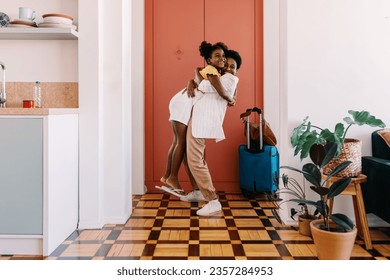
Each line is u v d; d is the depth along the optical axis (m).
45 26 2.74
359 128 2.85
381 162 2.49
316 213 2.54
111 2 2.94
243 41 4.30
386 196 2.40
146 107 4.35
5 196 2.31
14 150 2.29
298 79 2.86
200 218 3.19
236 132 4.35
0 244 2.33
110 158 2.97
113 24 2.94
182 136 3.67
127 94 3.16
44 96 2.99
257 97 4.33
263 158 3.88
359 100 2.85
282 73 3.01
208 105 3.41
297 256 2.26
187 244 2.50
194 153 3.39
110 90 2.95
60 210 2.50
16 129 2.29
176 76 4.32
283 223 3.01
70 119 2.66
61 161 2.51
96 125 2.82
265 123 3.91
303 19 2.85
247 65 4.31
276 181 2.68
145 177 4.36
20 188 2.30
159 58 4.32
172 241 2.56
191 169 3.40
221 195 4.18
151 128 4.35
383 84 2.85
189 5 4.30
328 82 2.86
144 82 4.32
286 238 2.61
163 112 4.35
